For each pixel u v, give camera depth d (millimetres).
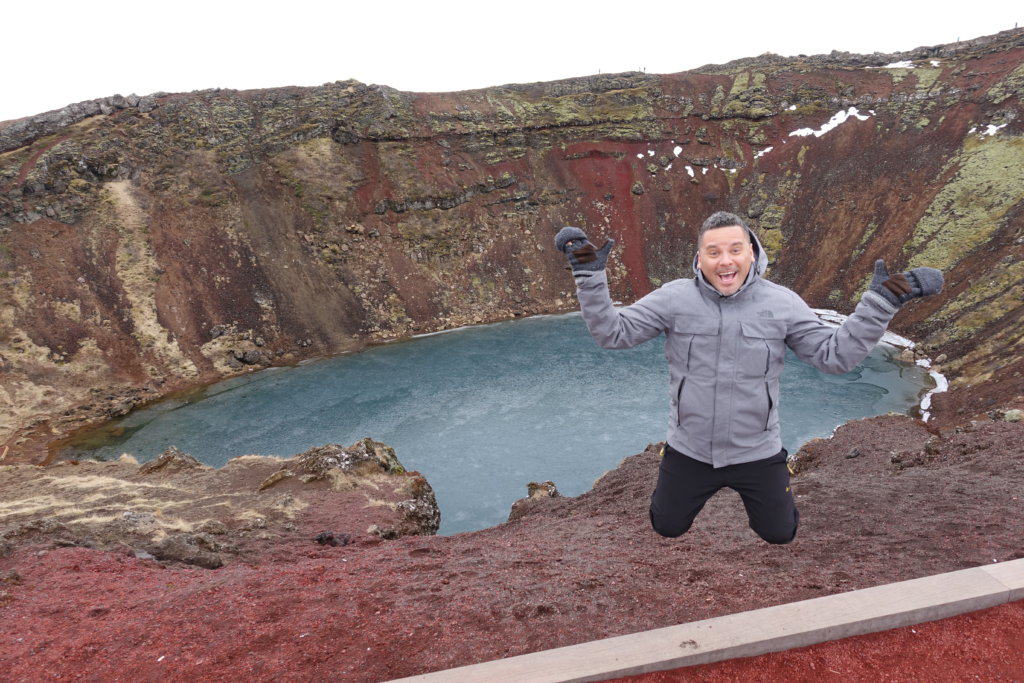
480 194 90625
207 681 5180
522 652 5191
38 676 5871
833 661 3518
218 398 58656
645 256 88438
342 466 27562
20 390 52938
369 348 72188
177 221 72250
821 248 80875
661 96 102750
